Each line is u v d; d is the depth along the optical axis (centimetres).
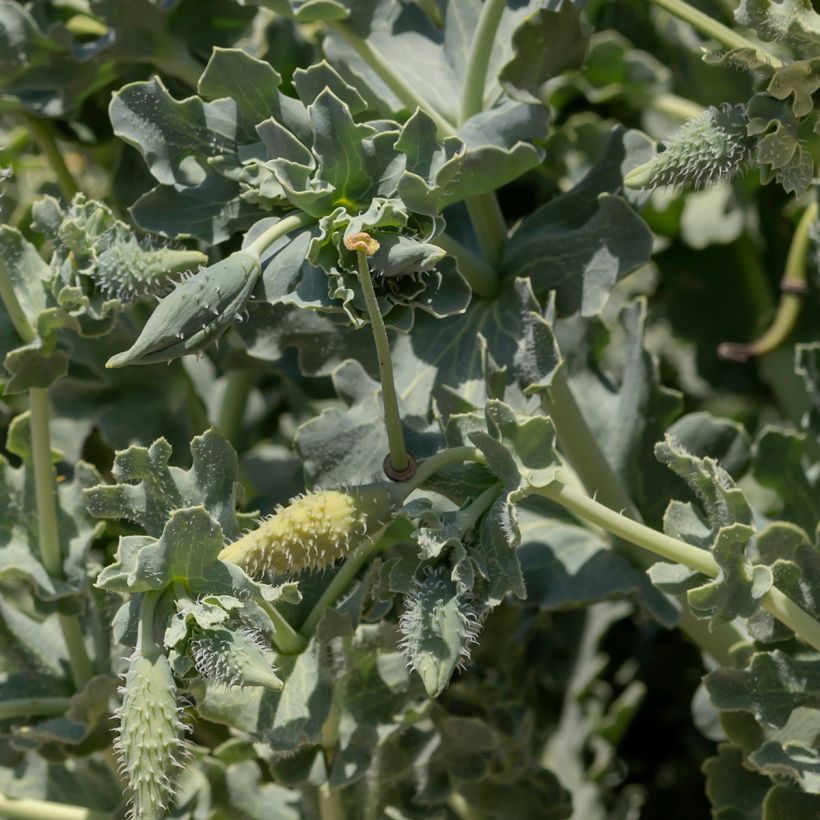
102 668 64
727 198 78
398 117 63
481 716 68
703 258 81
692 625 65
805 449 71
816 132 58
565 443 64
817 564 59
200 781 64
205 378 74
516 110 61
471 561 55
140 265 57
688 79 78
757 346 74
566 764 71
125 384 70
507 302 62
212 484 57
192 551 54
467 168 59
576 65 61
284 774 61
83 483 63
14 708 63
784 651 61
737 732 61
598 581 65
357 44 62
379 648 61
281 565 55
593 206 63
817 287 75
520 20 64
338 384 62
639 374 66
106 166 72
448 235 63
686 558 57
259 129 58
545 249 62
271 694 58
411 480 56
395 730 61
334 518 55
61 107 67
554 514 66
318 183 57
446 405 60
